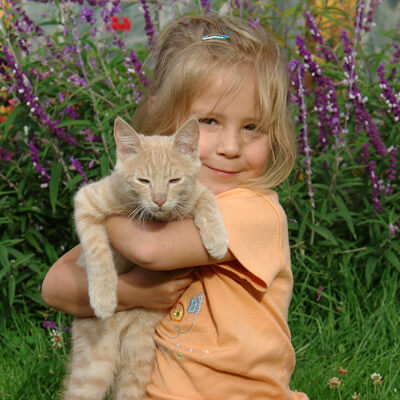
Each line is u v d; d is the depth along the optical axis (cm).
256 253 246
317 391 333
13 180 431
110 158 392
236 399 241
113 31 481
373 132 415
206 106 271
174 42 294
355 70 430
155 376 261
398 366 360
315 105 421
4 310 425
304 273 434
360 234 454
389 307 410
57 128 400
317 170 433
